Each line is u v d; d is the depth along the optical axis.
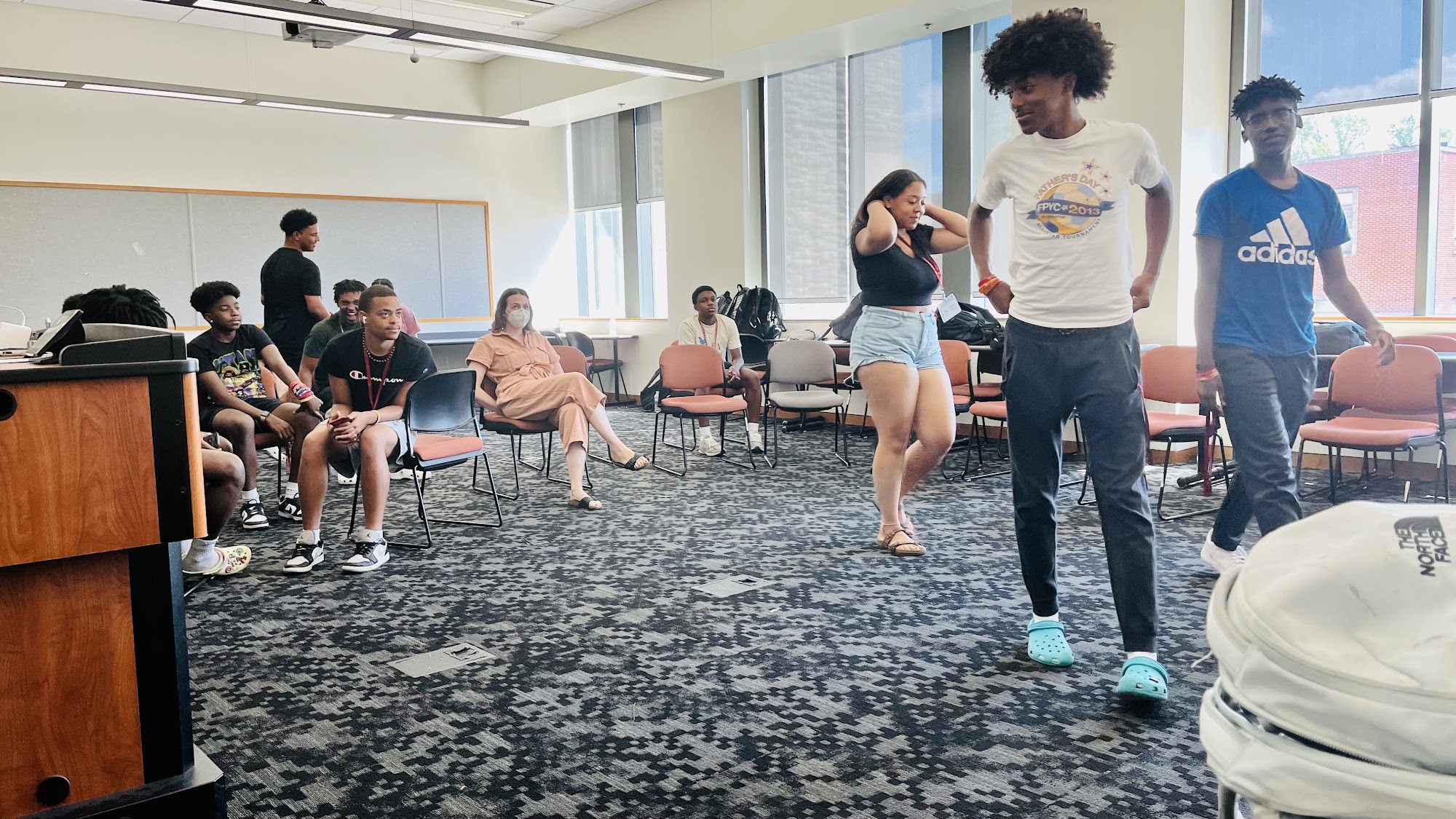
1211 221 2.63
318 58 9.83
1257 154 2.62
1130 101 5.94
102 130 8.68
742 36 7.89
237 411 4.49
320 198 9.84
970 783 1.93
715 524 4.43
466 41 6.54
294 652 2.84
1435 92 5.46
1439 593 0.70
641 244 10.70
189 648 2.89
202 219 9.19
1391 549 0.73
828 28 7.30
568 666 2.67
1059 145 2.30
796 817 1.82
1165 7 5.74
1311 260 2.63
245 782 2.02
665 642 2.85
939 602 3.16
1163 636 2.76
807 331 8.20
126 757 1.67
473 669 2.66
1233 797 0.81
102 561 1.64
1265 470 2.63
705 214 9.45
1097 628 2.85
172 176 9.05
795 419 8.13
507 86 10.52
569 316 11.64
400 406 4.04
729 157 9.11
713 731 2.22
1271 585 0.77
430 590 3.48
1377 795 0.69
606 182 11.05
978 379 6.53
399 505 5.01
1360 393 4.37
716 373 6.24
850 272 8.45
